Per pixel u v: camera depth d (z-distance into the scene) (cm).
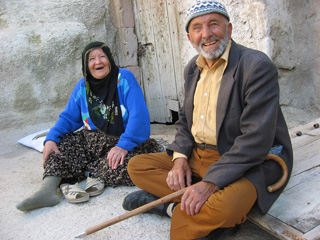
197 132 202
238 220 167
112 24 493
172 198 179
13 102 417
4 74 409
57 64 428
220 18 182
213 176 172
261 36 303
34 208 236
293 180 209
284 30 310
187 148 210
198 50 193
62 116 275
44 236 207
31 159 345
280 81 327
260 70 173
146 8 467
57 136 267
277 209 183
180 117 226
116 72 264
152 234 197
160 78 483
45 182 247
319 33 318
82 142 272
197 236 172
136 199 213
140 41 498
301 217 172
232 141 191
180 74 441
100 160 264
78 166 264
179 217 178
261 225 174
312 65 331
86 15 460
